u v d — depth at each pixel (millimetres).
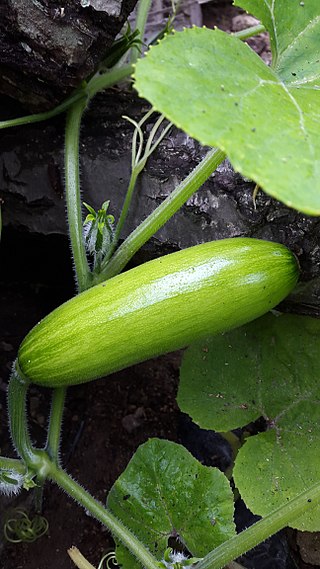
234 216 438
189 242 448
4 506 488
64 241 487
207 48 285
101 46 413
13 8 387
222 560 374
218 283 353
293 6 358
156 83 254
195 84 263
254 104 268
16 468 402
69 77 417
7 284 576
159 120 423
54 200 465
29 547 486
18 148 464
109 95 479
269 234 438
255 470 441
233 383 477
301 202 230
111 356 360
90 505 405
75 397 556
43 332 368
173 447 444
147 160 451
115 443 540
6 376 534
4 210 476
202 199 439
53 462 409
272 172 236
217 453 546
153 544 427
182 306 351
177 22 707
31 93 440
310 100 293
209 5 750
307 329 479
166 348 363
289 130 259
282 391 471
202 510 427
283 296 375
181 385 480
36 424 529
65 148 429
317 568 471
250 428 534
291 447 450
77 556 419
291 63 355
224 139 241
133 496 438
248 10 351
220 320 358
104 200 457
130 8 409
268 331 483
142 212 452
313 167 245
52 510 502
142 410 558
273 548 492
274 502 428
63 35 397
